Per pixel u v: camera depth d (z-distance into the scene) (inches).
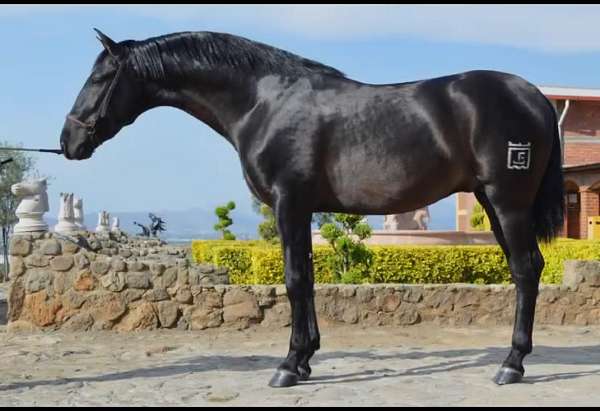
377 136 200.4
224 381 219.6
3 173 1160.2
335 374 228.8
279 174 203.3
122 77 211.9
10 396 201.6
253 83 209.9
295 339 209.6
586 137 882.8
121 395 202.2
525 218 203.2
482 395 196.4
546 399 191.0
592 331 335.0
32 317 327.0
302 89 206.7
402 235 542.6
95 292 328.8
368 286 343.6
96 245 544.4
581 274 354.6
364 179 201.6
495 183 200.2
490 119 198.1
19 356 271.3
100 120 211.2
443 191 206.7
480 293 346.9
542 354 271.1
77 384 217.3
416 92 204.7
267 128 205.2
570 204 842.2
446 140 200.2
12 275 327.0
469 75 205.9
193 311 332.2
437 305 345.4
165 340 310.2
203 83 212.5
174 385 214.5
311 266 208.7
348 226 419.8
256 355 273.3
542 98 205.9
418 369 238.4
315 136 201.9
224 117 213.6
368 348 289.6
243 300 334.3
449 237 543.5
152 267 331.6
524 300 206.5
